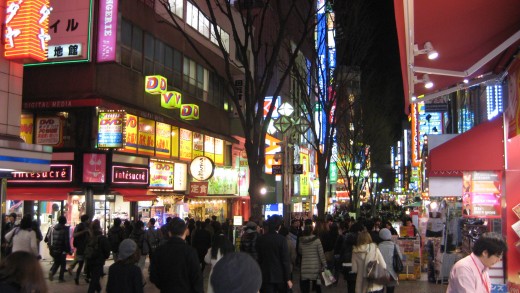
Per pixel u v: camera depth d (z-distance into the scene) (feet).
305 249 37.04
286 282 29.84
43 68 68.28
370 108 113.50
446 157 29.60
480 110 78.13
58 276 53.88
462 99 110.83
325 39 80.79
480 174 32.37
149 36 79.25
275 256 29.91
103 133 65.87
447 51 21.75
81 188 66.49
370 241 30.53
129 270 21.93
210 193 95.20
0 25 37.81
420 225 66.54
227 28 108.68
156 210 80.53
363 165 119.65
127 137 71.56
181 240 21.80
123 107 69.36
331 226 49.96
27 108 67.31
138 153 74.18
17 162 35.04
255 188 44.39
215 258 25.93
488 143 29.07
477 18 18.03
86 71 66.69
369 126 114.62
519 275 25.73
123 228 56.85
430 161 30.30
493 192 32.17
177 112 86.99
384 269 30.07
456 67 24.67
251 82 45.09
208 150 98.07
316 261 36.78
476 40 20.71
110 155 67.72
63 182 66.23
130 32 74.08
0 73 37.47
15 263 11.26
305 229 37.14
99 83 67.31
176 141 85.66
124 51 72.54
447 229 48.75
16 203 69.77
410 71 21.12
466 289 15.03
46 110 67.92
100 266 40.83
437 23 18.13
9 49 37.68
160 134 80.59
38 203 70.44
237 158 112.88
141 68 76.89
